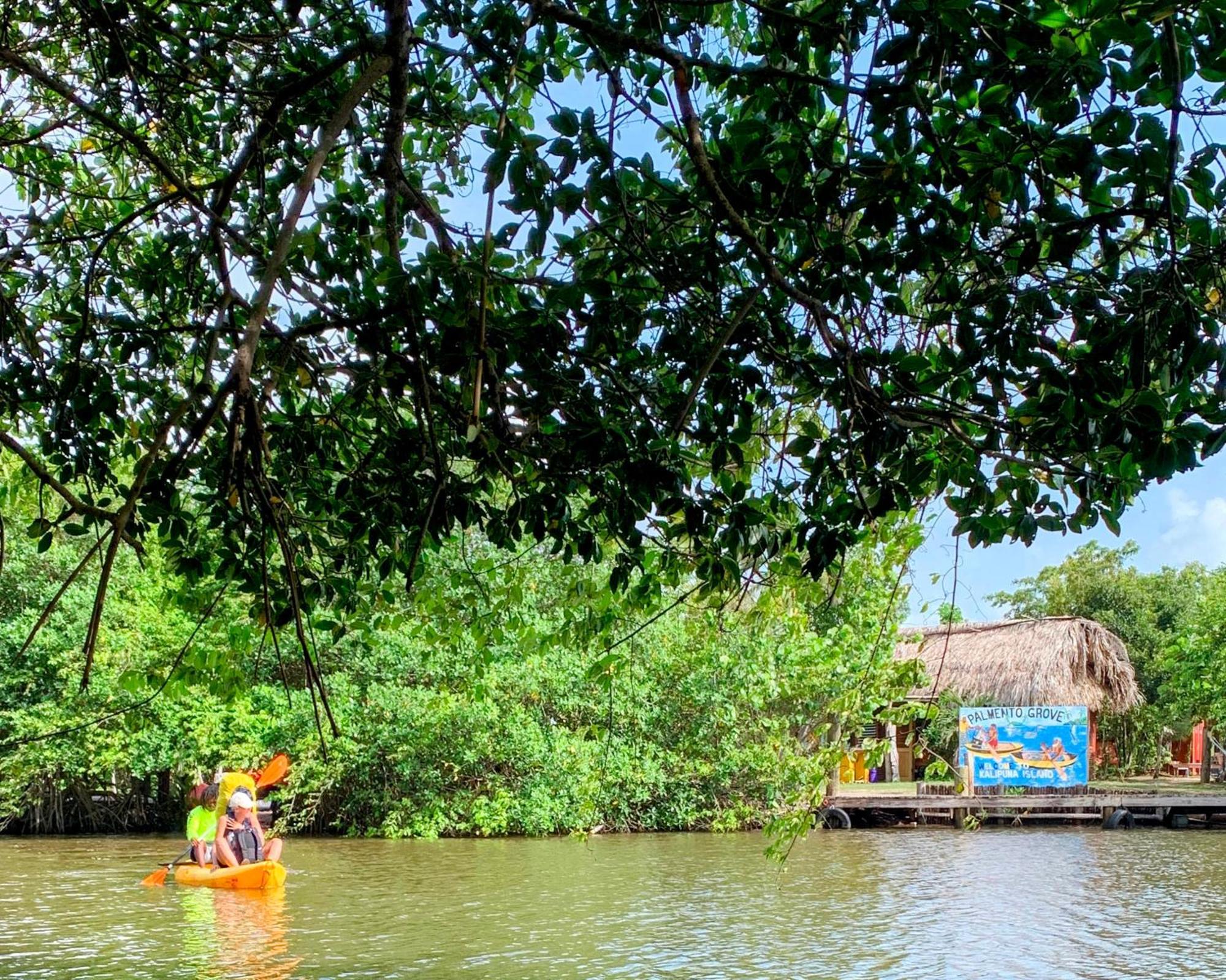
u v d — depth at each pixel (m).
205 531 5.67
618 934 11.66
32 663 23.14
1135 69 2.93
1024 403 3.95
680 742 23.45
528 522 4.88
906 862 18.53
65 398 4.94
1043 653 27.11
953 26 3.04
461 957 10.45
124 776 25.53
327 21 4.89
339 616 6.02
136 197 5.80
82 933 11.61
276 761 16.50
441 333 4.20
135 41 5.04
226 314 4.51
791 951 10.90
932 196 3.54
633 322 4.27
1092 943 11.48
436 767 22.84
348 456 5.42
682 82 3.49
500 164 3.62
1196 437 3.49
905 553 6.06
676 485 4.22
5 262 5.12
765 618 7.09
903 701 6.93
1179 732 41.34
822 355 4.64
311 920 12.48
